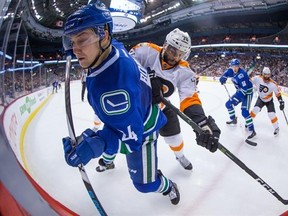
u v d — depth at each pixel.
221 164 2.97
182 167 2.89
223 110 6.11
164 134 2.67
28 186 0.94
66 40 1.23
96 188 2.42
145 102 1.55
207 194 2.35
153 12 32.59
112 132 1.31
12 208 0.81
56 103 8.12
